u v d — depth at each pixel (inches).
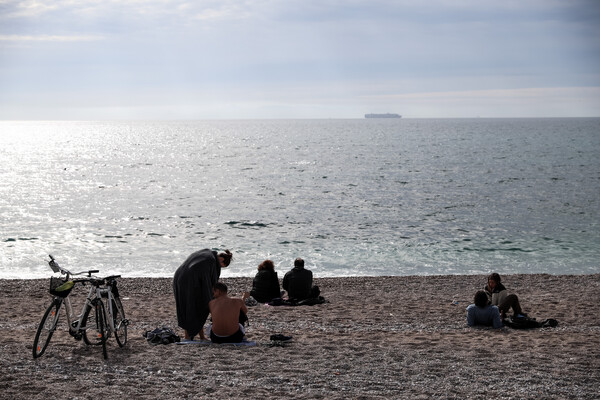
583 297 559.5
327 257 916.6
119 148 5295.3
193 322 349.4
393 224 1264.8
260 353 323.6
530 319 422.0
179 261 888.9
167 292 615.2
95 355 313.4
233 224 1272.1
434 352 334.0
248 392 254.7
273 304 515.5
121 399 242.1
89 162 3516.2
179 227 1228.5
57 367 287.9
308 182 2276.1
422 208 1530.5
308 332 398.0
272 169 2935.5
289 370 289.7
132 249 983.0
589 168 2839.6
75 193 1904.5
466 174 2566.4
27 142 6820.9
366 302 535.8
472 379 279.9
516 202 1644.9
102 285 331.9
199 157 3954.2
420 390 262.1
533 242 1048.2
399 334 394.3
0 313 467.2
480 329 415.8
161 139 7623.0
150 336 351.9
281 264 871.1
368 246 1010.1
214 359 308.0
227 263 364.2
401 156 3843.5
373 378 279.9
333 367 298.0
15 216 1369.3
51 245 1007.0
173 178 2482.8
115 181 2347.4
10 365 289.4
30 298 564.4
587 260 900.0
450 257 919.0
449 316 464.4
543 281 687.1
